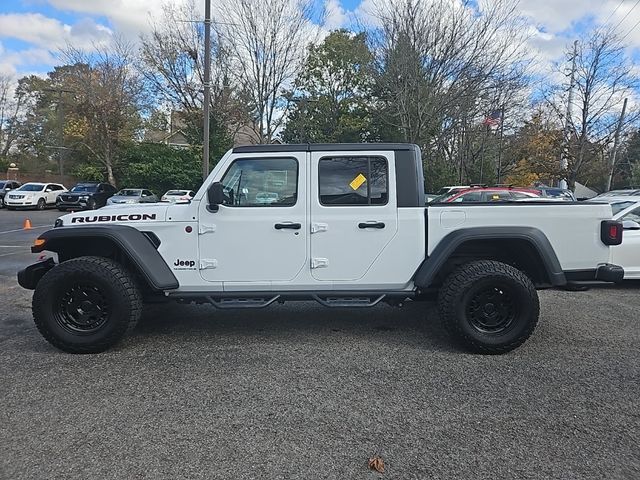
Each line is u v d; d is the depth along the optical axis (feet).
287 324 18.33
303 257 15.56
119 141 124.06
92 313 15.23
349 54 114.32
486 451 9.65
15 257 35.50
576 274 15.67
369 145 15.75
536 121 87.92
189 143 117.19
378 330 17.58
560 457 9.45
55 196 99.66
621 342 16.39
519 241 15.42
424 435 10.27
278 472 8.94
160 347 15.75
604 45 78.48
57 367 13.99
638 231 25.26
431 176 84.12
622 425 10.69
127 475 8.82
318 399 11.94
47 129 187.01
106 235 15.03
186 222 15.44
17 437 10.16
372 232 15.53
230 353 15.17
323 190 15.58
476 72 72.43
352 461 9.30
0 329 17.71
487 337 14.93
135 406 11.57
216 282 15.62
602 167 95.86
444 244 15.30
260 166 15.62
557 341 16.47
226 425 10.67
